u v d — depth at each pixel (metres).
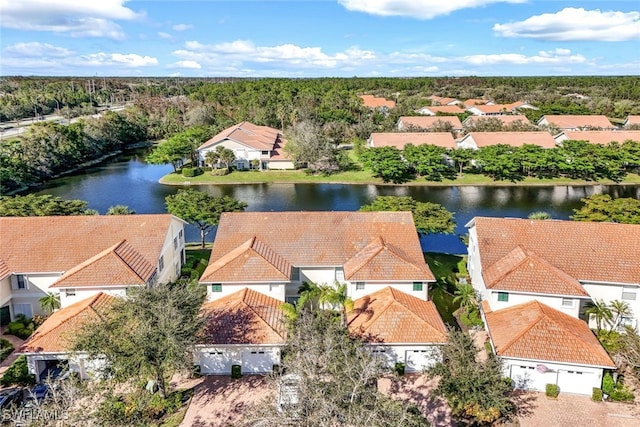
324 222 44.62
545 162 94.75
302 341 29.00
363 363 24.97
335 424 21.45
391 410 22.19
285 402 23.89
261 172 104.88
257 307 36.50
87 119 136.62
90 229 43.91
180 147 104.31
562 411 30.44
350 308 37.16
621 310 37.06
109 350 27.59
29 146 100.00
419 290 39.25
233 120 153.50
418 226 52.03
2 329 40.12
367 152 99.56
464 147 110.69
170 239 46.25
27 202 57.50
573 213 76.75
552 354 31.81
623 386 32.34
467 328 39.50
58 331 34.06
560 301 36.34
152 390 31.81
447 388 28.69
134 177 105.06
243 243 42.62
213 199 57.31
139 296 30.64
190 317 30.77
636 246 39.88
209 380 33.78
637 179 97.81
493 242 42.28
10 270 40.28
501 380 29.38
